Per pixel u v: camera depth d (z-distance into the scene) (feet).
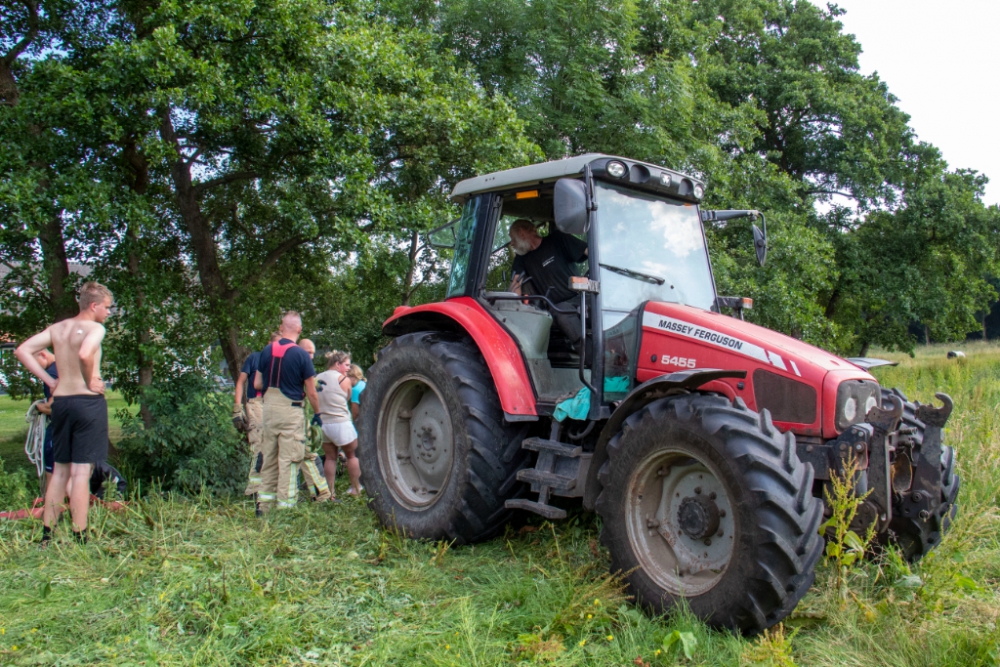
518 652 9.20
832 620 9.86
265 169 25.72
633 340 13.00
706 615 9.80
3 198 19.85
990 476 14.62
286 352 17.92
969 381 31.04
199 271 28.73
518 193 15.01
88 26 24.93
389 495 15.72
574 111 36.81
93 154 23.13
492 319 14.73
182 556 12.96
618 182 13.70
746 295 40.09
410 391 16.20
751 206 45.88
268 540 14.29
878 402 11.46
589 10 36.40
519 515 14.40
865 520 10.44
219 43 23.30
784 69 62.39
